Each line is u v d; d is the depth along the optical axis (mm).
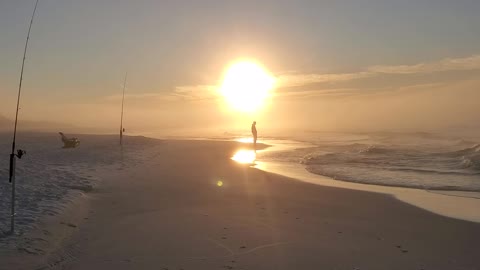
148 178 15250
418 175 17906
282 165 21719
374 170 19547
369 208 10906
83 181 13320
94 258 6754
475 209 10852
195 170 17922
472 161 20656
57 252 6945
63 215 8938
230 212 10156
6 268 5973
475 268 6562
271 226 8883
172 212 10062
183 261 6672
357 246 7598
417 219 9750
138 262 6598
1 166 15828
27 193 10789
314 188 13883
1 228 7621
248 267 6461
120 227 8633
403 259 6934
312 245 7598
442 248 7555
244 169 18469
